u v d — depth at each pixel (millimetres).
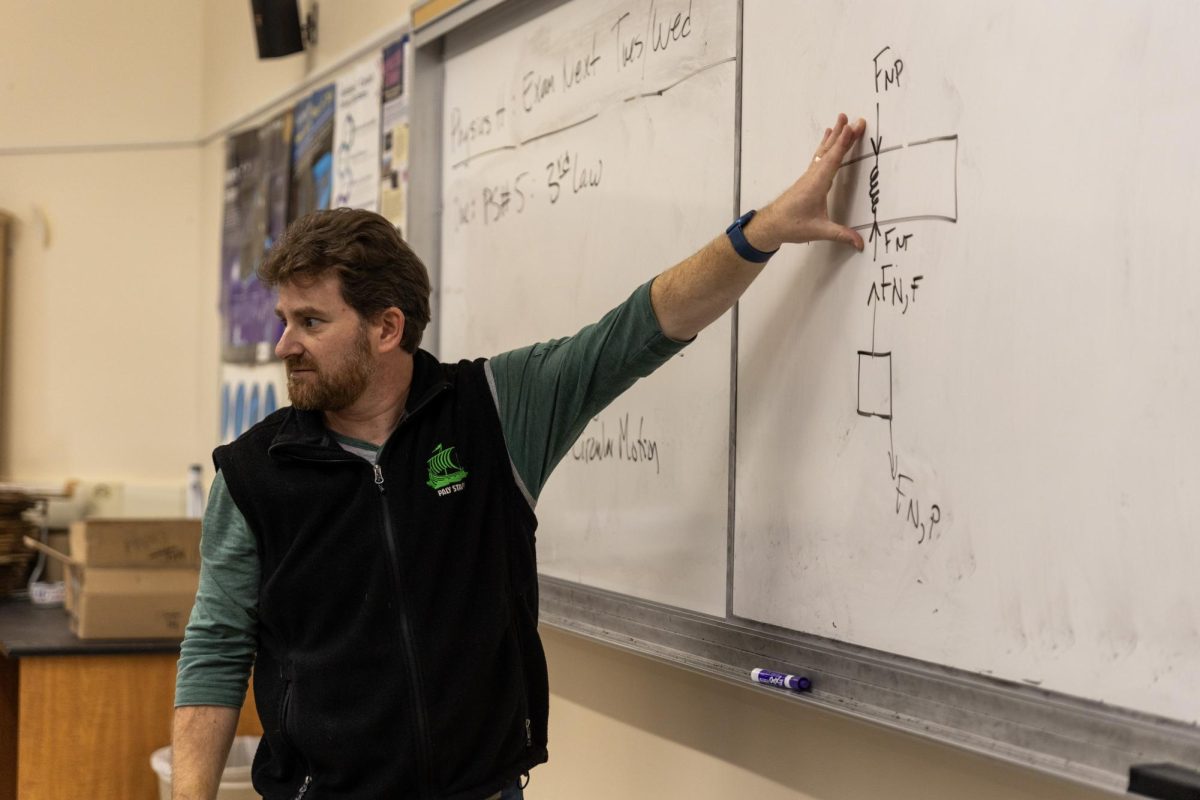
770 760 1579
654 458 1744
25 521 3572
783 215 1343
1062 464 1102
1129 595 1039
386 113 2768
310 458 1417
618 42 1832
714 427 1613
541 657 1523
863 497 1342
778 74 1485
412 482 1428
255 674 1509
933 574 1244
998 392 1167
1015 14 1151
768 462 1505
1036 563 1126
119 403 4352
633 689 1897
